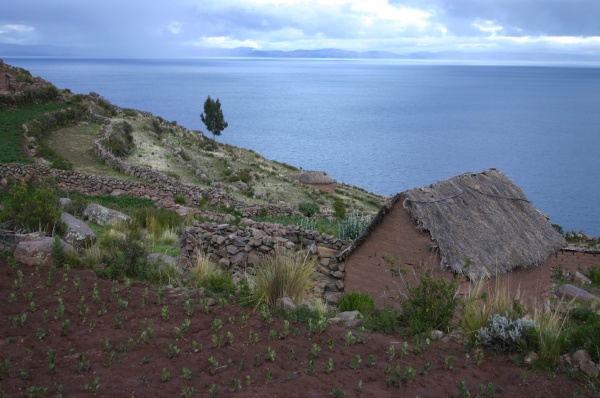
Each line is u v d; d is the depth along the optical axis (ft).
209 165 175.32
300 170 222.89
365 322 29.84
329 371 22.36
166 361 22.43
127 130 185.57
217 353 23.54
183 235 51.90
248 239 49.14
